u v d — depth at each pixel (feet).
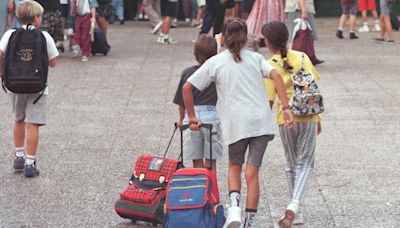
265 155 62.49
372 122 72.43
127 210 46.80
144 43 124.47
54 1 109.29
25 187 55.06
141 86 89.71
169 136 68.44
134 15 164.25
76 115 76.38
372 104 79.66
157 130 70.44
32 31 55.83
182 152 47.24
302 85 45.03
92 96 84.74
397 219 48.21
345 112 76.38
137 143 66.28
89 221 48.39
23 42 55.31
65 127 71.87
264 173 57.93
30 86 55.16
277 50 45.68
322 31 139.44
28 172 57.00
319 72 97.04
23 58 55.21
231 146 44.06
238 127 43.37
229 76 43.70
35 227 47.47
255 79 43.96
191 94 44.52
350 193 53.26
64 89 88.48
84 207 50.93
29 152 57.21
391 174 57.21
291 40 101.96
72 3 106.22
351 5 126.82
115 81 92.79
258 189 43.98
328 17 162.91
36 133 57.06
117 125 72.49
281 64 45.55
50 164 60.54
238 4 126.00
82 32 106.52
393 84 89.51
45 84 55.83
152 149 64.39
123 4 157.07
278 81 43.55
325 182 55.62
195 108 48.80
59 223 48.11
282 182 55.77
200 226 41.47
